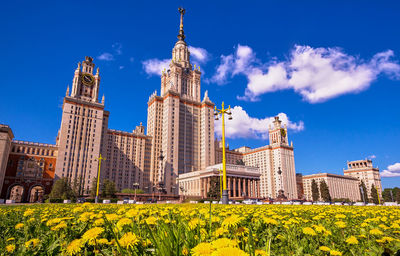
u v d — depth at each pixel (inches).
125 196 4202.8
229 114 1363.2
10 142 4183.1
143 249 138.9
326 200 5816.9
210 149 7140.8
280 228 253.1
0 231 247.6
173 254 119.8
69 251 142.3
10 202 2832.2
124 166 6545.3
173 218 257.1
